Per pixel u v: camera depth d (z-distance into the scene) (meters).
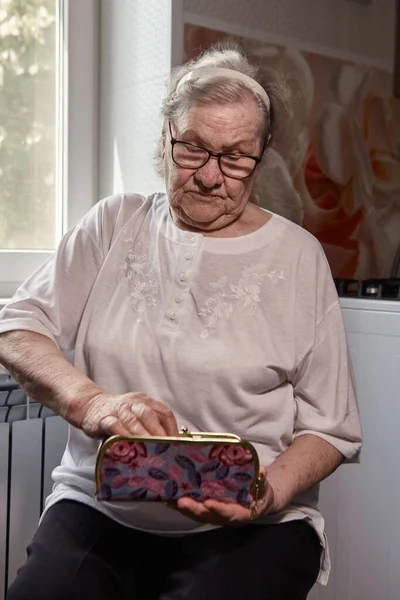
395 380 1.51
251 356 1.12
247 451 0.93
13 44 1.74
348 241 2.01
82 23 1.80
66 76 1.79
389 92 2.08
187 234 1.18
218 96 1.10
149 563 1.12
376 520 1.54
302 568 1.07
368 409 1.55
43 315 1.19
